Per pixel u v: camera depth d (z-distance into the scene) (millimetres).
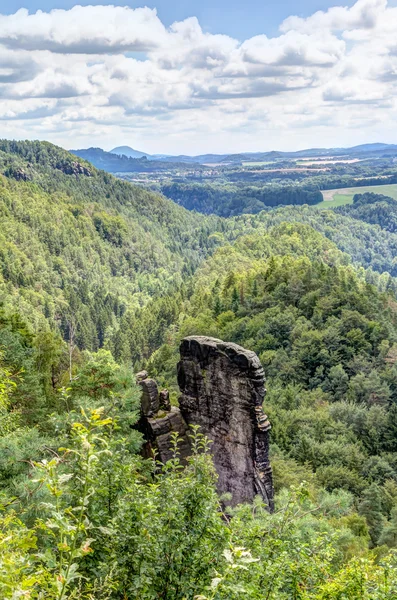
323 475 47062
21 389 28812
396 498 46219
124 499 10867
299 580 11281
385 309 105688
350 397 73938
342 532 16688
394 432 61156
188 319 122062
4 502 11977
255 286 123312
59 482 6949
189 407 26172
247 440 24453
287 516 12852
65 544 6691
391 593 10656
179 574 10328
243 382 24250
